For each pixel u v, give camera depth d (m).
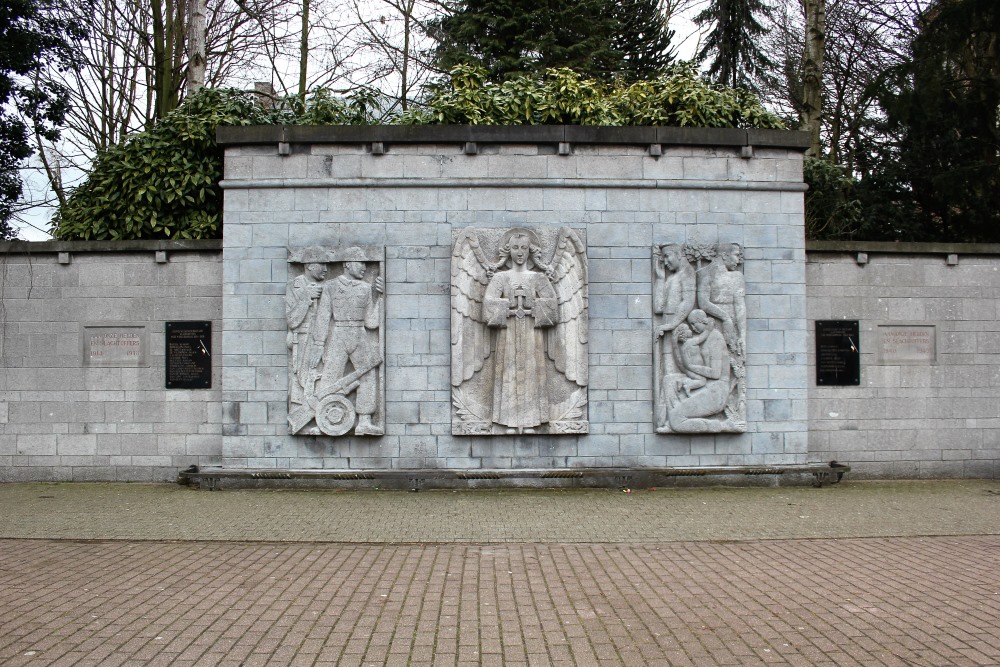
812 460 12.87
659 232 12.48
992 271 13.55
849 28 24.91
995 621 6.14
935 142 22.30
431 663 5.31
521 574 7.50
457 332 12.05
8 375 12.84
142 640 5.71
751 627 6.01
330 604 6.57
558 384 12.20
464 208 12.32
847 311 13.29
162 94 21.77
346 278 12.15
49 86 20.78
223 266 12.23
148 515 10.16
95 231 13.47
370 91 15.05
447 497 11.34
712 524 9.71
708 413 12.29
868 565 7.86
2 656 5.39
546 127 12.31
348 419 12.02
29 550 8.43
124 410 12.74
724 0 28.59
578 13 26.80
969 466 13.34
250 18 23.81
